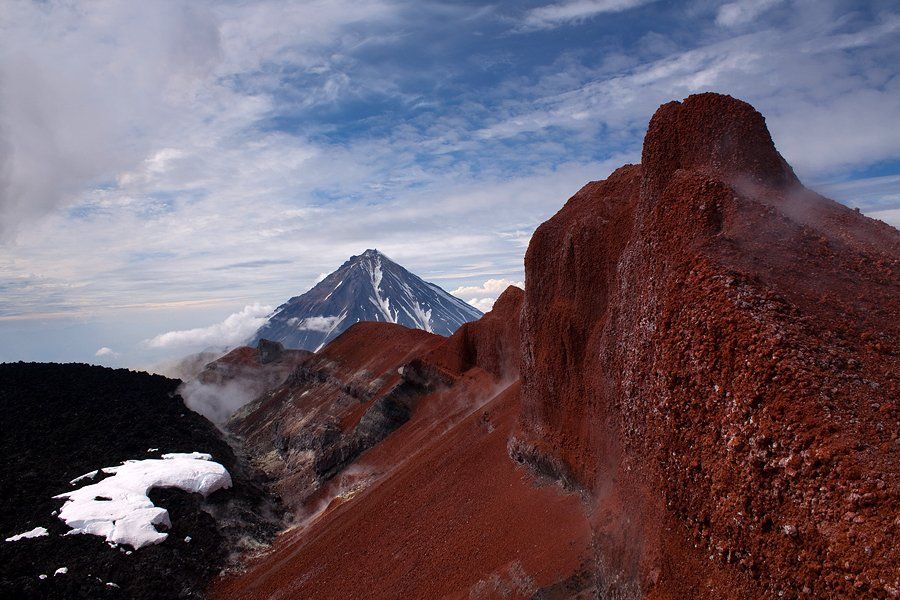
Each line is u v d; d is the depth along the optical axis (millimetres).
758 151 16656
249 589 39156
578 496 21656
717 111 17516
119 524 44719
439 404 58469
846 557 7941
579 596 17156
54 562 39594
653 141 18984
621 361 17734
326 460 63531
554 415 24938
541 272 27156
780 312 11641
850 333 11195
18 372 87500
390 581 26734
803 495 9086
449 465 35406
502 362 53812
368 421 63750
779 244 13789
